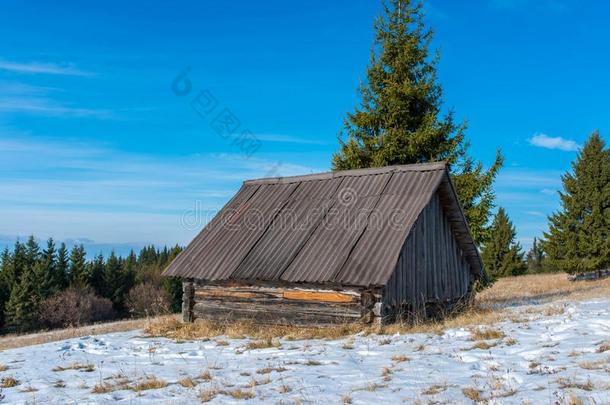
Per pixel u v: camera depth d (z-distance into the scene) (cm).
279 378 883
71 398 838
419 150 2212
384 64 2322
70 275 7825
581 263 3872
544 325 1185
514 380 748
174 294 7350
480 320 1384
